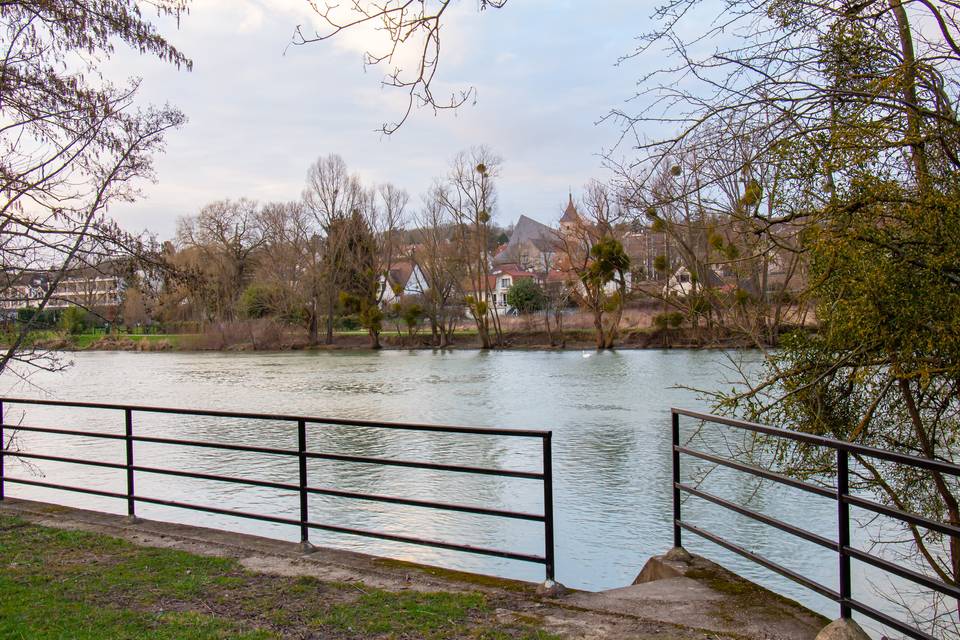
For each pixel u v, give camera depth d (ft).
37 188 25.08
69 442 61.87
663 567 16.17
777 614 13.07
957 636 22.90
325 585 15.48
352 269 214.69
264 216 208.03
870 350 19.39
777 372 22.66
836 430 22.21
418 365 144.97
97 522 21.08
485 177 190.70
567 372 118.21
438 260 200.85
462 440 61.77
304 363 154.92
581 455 54.34
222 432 67.26
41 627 13.28
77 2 25.70
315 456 17.80
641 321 163.94
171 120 33.73
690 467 49.70
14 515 22.02
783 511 39.45
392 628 13.07
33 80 24.97
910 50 19.26
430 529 37.93
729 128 19.70
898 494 22.02
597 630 12.71
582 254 153.48
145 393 102.37
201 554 17.81
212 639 12.67
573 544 35.58
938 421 20.90
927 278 16.88
